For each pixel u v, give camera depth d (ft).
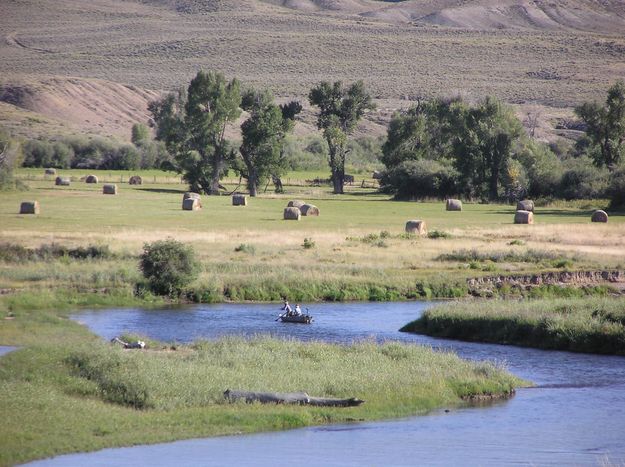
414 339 445.78
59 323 445.78
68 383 317.42
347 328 469.98
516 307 475.31
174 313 503.20
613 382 360.48
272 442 276.41
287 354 371.15
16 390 306.14
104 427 279.08
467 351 417.69
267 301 551.59
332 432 288.71
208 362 349.20
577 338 424.46
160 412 296.92
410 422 301.02
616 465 258.98
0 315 458.91
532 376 370.12
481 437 284.82
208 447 270.05
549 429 294.66
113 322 468.75
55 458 256.73
